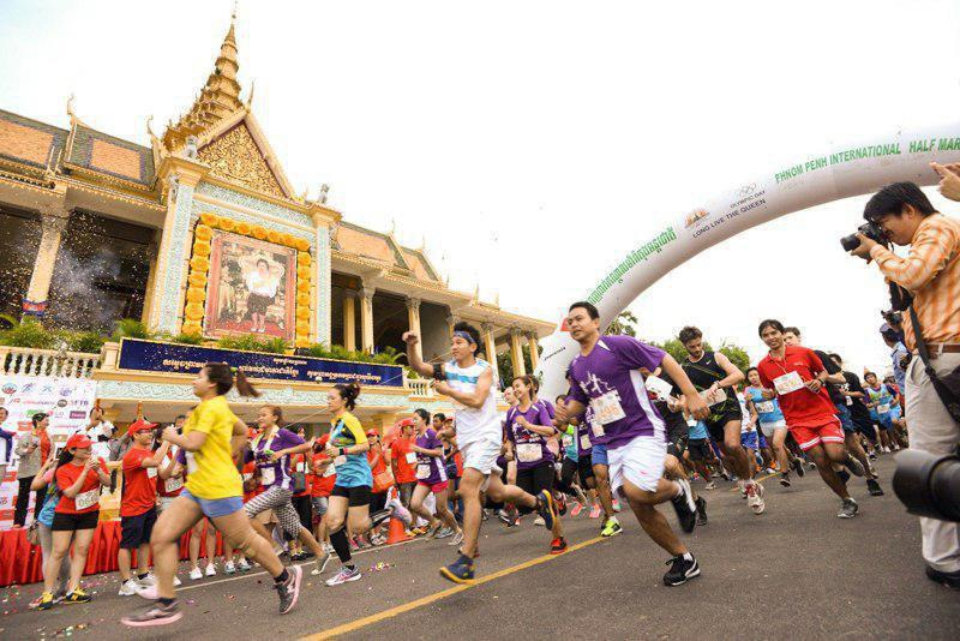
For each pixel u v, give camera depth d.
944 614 2.01
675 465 4.30
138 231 19.73
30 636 3.64
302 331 17.81
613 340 3.16
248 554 3.38
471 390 3.69
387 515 7.43
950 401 2.22
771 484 8.37
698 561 3.49
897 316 3.56
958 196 2.47
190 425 3.35
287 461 5.14
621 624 2.38
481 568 4.33
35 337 11.62
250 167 19.23
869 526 4.05
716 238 10.53
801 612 2.23
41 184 15.66
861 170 9.21
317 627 3.04
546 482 5.90
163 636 3.24
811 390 4.77
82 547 5.13
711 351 5.86
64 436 10.77
